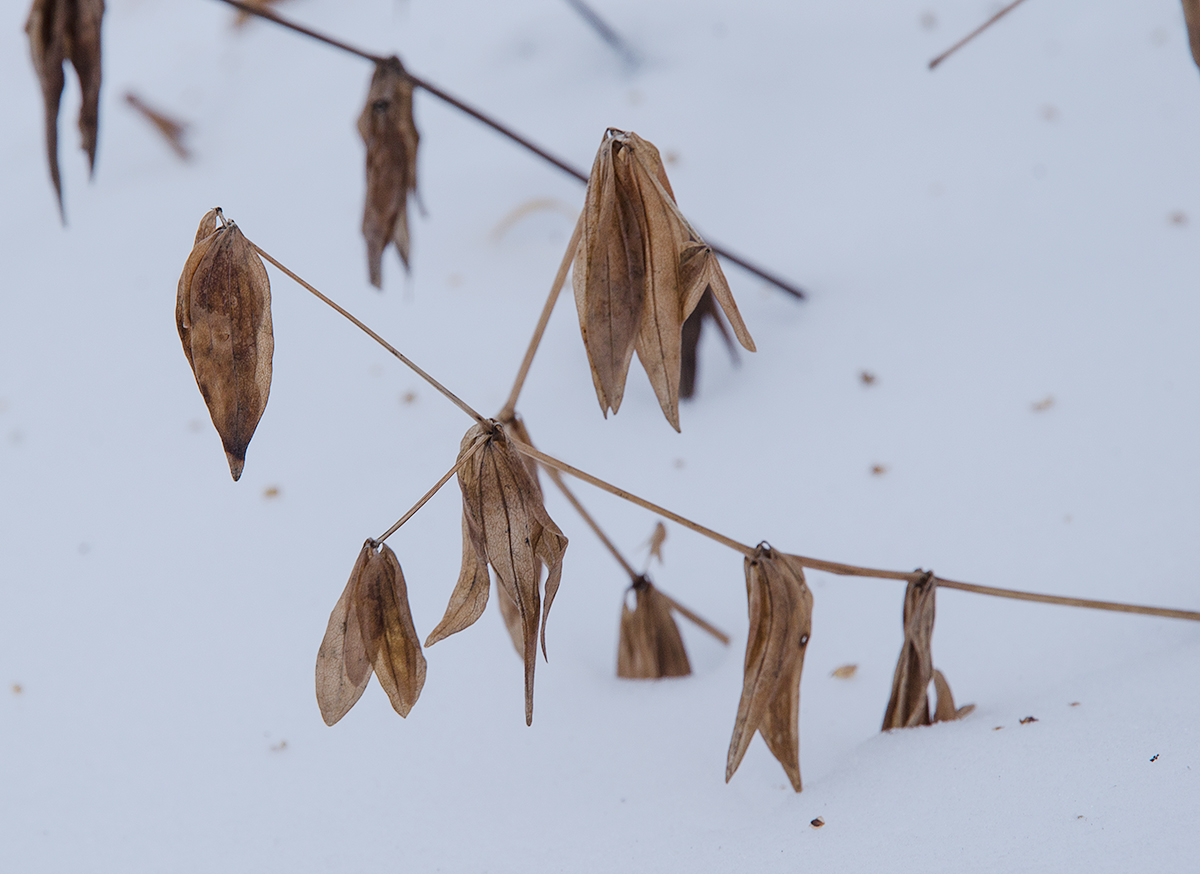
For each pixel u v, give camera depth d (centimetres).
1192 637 128
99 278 199
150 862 125
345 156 218
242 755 129
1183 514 132
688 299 120
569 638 134
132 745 130
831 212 178
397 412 159
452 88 230
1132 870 118
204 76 259
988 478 136
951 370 145
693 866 122
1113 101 185
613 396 120
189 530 142
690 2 231
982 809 121
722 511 138
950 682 129
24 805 128
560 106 216
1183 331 140
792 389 150
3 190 234
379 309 179
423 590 136
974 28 208
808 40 216
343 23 267
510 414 127
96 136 131
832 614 132
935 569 133
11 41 305
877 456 138
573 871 123
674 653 131
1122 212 163
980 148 182
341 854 125
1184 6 123
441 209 198
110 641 135
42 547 143
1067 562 132
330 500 144
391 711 130
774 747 124
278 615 135
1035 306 151
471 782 127
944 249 166
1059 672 128
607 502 139
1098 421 137
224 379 119
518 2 253
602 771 127
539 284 179
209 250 118
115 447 161
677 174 192
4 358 184
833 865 121
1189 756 121
